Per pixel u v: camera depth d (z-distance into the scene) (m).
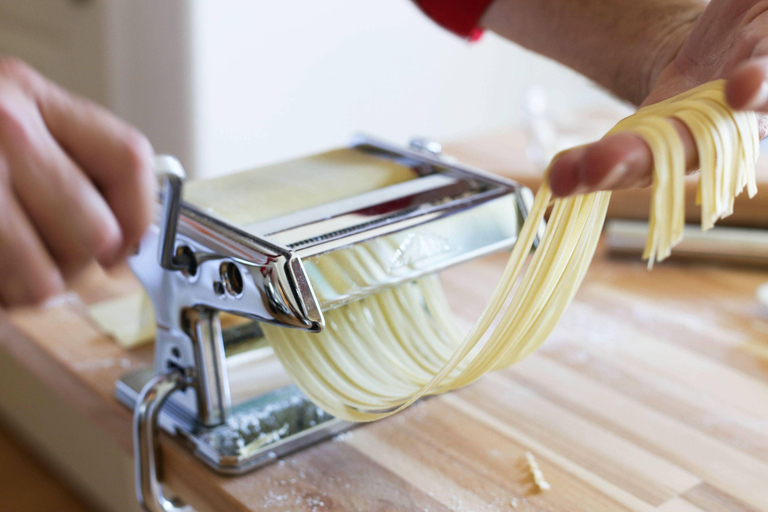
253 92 1.47
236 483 0.52
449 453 0.56
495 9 0.71
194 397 0.56
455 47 1.74
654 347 0.70
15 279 0.36
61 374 0.67
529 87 1.91
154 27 1.37
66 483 1.14
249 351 0.59
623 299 0.79
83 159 0.40
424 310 0.60
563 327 0.73
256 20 1.42
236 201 0.52
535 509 0.50
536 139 1.04
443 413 0.60
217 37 1.38
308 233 0.48
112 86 1.45
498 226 0.54
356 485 0.52
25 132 0.36
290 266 0.43
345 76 1.60
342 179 0.56
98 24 1.42
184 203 0.51
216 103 1.42
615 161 0.29
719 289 0.81
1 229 0.35
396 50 1.66
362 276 0.48
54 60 1.57
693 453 0.56
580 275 0.46
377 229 0.49
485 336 0.68
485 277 0.83
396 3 1.61
